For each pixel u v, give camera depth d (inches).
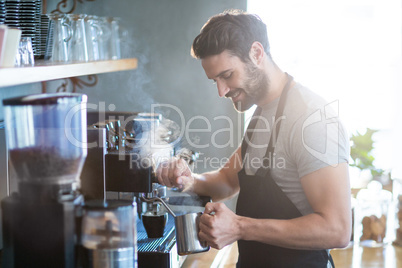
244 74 65.1
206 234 61.1
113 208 48.9
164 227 73.2
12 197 49.8
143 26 123.8
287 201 66.7
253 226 61.1
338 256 116.4
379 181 132.8
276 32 134.6
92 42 89.8
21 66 59.5
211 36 63.9
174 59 124.6
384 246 123.5
